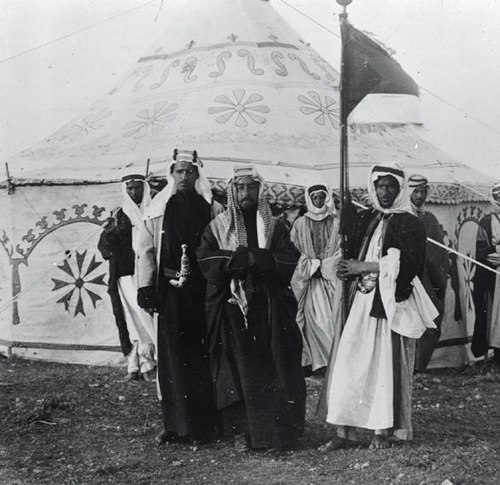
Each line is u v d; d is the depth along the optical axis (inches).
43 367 351.6
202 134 376.2
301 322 319.0
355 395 215.8
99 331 358.0
